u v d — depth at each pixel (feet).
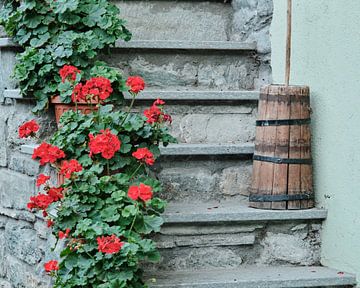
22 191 16.46
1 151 17.33
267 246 14.87
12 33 16.10
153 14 18.16
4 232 17.65
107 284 12.59
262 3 17.04
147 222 13.34
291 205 14.83
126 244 12.64
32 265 16.20
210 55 17.28
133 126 13.99
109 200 13.41
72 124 14.10
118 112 14.35
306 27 15.49
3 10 16.69
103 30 15.83
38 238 15.92
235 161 15.85
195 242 14.56
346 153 14.40
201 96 16.06
